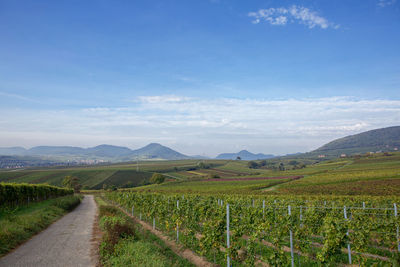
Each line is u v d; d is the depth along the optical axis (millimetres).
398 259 8195
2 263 9094
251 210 15172
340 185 52562
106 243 11234
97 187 103688
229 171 137125
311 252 12117
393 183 49344
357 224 11281
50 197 42531
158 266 8398
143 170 142625
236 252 10492
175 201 17422
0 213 18844
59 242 12414
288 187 55938
